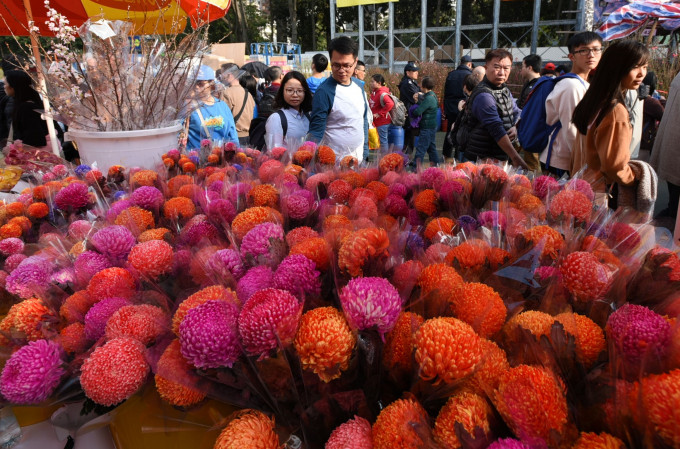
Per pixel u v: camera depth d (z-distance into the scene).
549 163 2.79
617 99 1.95
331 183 1.42
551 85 2.82
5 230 1.25
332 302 0.73
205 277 0.85
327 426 0.60
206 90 2.37
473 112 3.16
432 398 0.57
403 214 1.24
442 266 0.74
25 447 0.77
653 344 0.52
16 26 3.59
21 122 3.40
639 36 7.45
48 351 0.71
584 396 0.53
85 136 2.01
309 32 29.69
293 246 0.90
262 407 0.64
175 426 0.68
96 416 0.73
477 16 13.38
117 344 0.68
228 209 1.15
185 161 1.85
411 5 14.48
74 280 0.94
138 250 0.88
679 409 0.44
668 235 0.92
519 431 0.49
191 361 0.59
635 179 1.91
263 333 0.57
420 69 11.41
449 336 0.55
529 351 0.59
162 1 2.62
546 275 0.74
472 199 1.27
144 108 2.11
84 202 1.37
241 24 26.50
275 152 1.97
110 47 2.02
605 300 0.71
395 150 1.96
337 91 2.82
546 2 12.56
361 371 0.62
